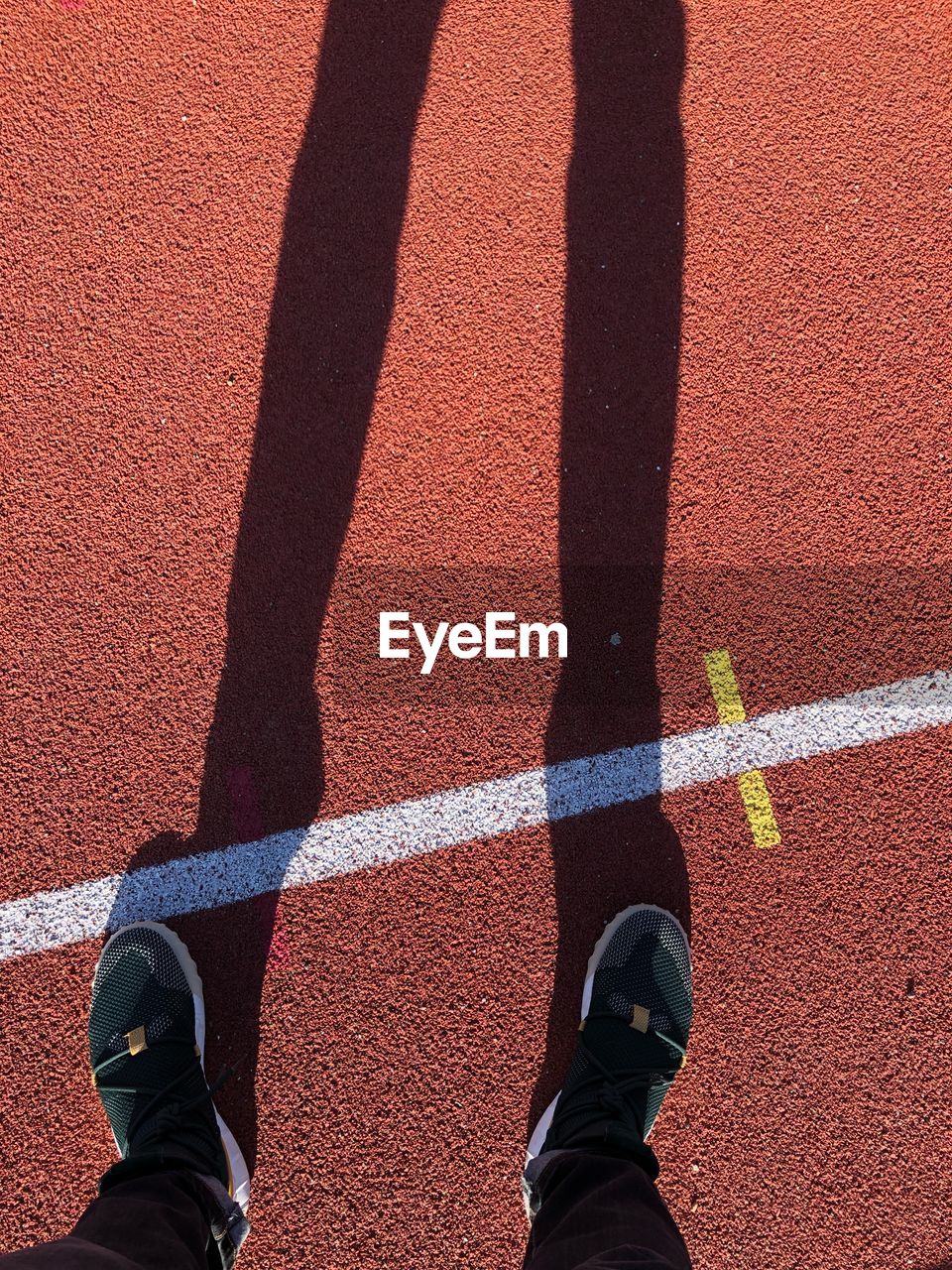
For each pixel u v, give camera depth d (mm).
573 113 2102
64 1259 1262
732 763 1997
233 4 2100
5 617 1974
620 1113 1752
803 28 2139
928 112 2129
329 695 1976
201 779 1943
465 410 2045
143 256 2059
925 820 1994
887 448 2076
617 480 2049
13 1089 1856
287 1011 1890
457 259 2068
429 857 1938
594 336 2068
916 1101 1921
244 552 2002
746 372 2080
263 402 2033
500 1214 1846
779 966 1946
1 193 2066
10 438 2018
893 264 2111
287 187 2070
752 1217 1885
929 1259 1881
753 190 2113
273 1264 1825
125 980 1866
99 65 2098
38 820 1927
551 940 1926
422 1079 1878
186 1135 1727
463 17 2105
